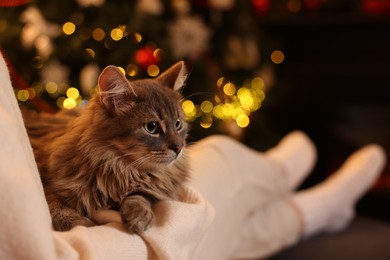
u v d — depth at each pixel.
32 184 0.81
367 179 2.34
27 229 0.77
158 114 1.28
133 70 2.36
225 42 2.94
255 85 3.26
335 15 3.41
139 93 1.28
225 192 1.60
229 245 1.68
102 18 2.35
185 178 1.34
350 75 3.51
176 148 1.29
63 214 1.13
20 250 0.78
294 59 3.63
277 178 2.03
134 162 1.25
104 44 2.37
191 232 1.12
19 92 2.28
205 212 1.19
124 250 0.96
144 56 2.37
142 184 1.24
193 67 2.62
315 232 2.23
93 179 1.20
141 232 1.03
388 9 3.38
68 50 2.35
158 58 2.47
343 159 3.64
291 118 3.65
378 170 2.39
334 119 3.61
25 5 2.38
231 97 3.01
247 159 1.85
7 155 0.81
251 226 1.93
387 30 3.35
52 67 2.38
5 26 2.44
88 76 2.30
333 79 3.56
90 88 2.32
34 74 2.49
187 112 2.62
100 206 1.20
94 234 0.95
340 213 2.27
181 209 1.12
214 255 1.51
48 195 1.17
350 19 3.37
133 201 1.12
